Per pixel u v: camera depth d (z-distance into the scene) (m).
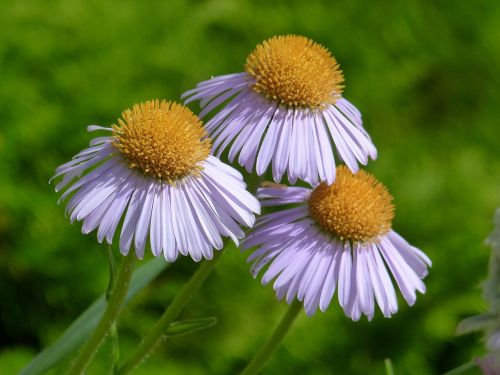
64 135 0.42
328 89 0.23
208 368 0.41
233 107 0.23
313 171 0.22
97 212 0.21
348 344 0.41
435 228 0.42
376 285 0.23
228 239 0.22
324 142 0.22
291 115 0.23
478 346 0.41
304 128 0.22
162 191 0.21
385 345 0.42
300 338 0.40
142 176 0.21
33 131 0.42
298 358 0.41
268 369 0.41
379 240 0.23
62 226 0.42
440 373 0.42
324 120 0.23
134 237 0.21
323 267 0.23
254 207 0.22
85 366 0.22
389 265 0.23
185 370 0.40
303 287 0.22
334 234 0.23
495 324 0.23
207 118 0.42
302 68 0.23
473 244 0.42
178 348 0.41
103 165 0.21
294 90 0.23
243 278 0.41
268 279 0.22
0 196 0.41
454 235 0.42
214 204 0.21
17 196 0.41
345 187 0.23
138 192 0.21
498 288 0.23
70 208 0.21
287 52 0.23
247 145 0.22
